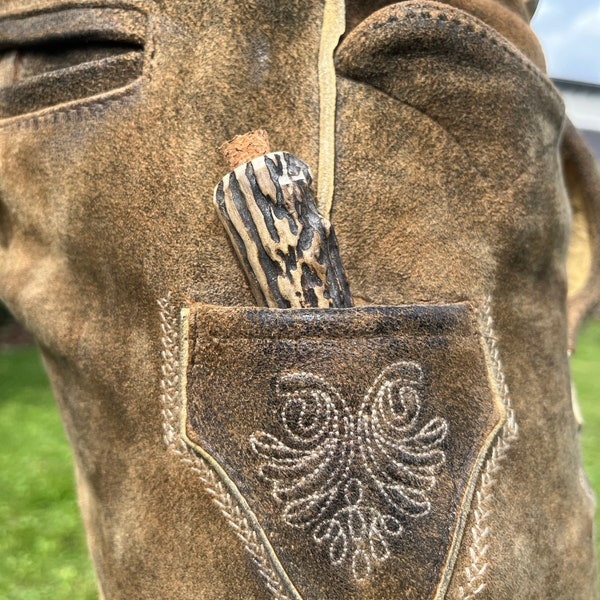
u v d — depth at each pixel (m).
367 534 0.68
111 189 0.76
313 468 0.69
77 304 0.79
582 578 0.82
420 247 0.77
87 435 0.80
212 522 0.70
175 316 0.74
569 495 0.82
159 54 0.77
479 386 0.74
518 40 0.87
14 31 0.83
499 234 0.79
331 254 0.71
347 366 0.69
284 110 0.76
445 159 0.78
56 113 0.79
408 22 0.75
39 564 2.47
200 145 0.75
